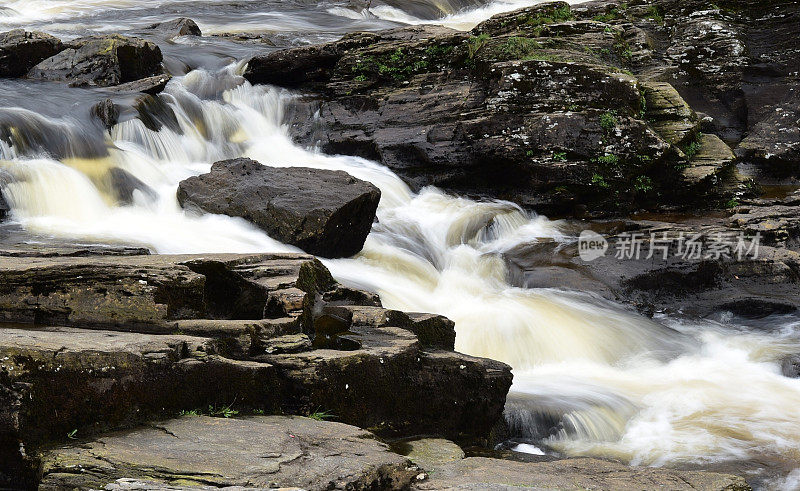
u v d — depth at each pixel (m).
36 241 10.02
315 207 11.20
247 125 16.02
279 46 20.22
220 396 6.02
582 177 14.02
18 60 15.40
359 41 16.92
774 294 11.80
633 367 10.09
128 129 13.67
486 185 14.71
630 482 5.72
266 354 6.48
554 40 15.74
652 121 15.51
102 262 6.99
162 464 4.85
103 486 4.67
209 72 17.23
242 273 7.49
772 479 7.17
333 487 4.76
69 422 5.27
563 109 14.30
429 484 5.15
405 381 7.06
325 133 15.91
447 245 13.14
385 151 15.12
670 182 14.65
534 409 8.21
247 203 11.61
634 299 11.70
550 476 5.67
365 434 5.71
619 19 18.23
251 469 4.84
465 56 15.76
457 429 7.51
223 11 26.02
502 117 14.43
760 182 16.48
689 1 18.52
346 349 7.00
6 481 5.09
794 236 13.09
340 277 10.88
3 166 11.68
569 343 10.36
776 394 9.30
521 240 13.26
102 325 6.46
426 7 27.25
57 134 12.80
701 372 9.95
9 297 6.52
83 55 15.54
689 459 7.58
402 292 11.09
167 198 12.61
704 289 12.06
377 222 13.16
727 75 17.72
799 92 17.08
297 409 6.32
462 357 7.62
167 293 6.62
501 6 27.95
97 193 12.28
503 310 10.79
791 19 17.77
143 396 5.59
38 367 5.15
